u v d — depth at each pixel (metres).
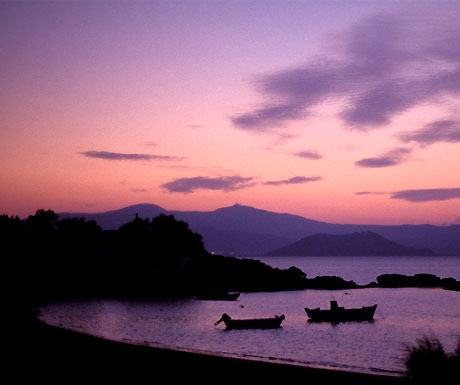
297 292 123.12
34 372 22.97
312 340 49.16
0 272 107.56
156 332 53.59
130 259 125.50
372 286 138.38
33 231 126.00
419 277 142.62
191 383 21.30
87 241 130.25
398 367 34.62
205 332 54.06
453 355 19.06
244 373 22.58
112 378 22.00
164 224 135.38
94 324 58.28
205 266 130.12
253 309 83.50
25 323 41.91
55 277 114.31
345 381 20.59
